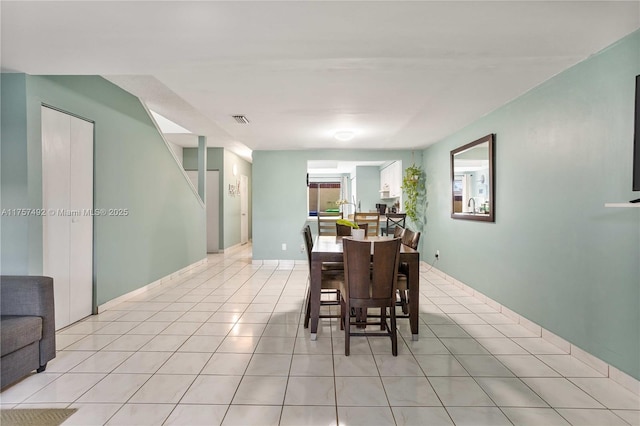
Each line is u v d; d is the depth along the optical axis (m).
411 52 2.33
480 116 4.01
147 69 2.61
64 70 2.62
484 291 3.98
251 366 2.46
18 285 2.31
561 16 1.88
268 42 2.18
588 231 2.43
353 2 1.74
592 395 2.08
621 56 2.15
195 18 1.89
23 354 2.20
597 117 2.34
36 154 2.76
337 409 1.94
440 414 1.90
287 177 6.51
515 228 3.35
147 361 2.53
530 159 3.10
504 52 2.33
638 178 1.82
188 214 5.95
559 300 2.74
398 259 2.66
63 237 3.16
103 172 3.68
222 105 3.59
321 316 3.08
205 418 1.86
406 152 6.40
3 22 1.92
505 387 2.18
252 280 5.29
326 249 3.19
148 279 4.64
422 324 3.32
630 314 2.12
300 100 3.42
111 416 1.88
